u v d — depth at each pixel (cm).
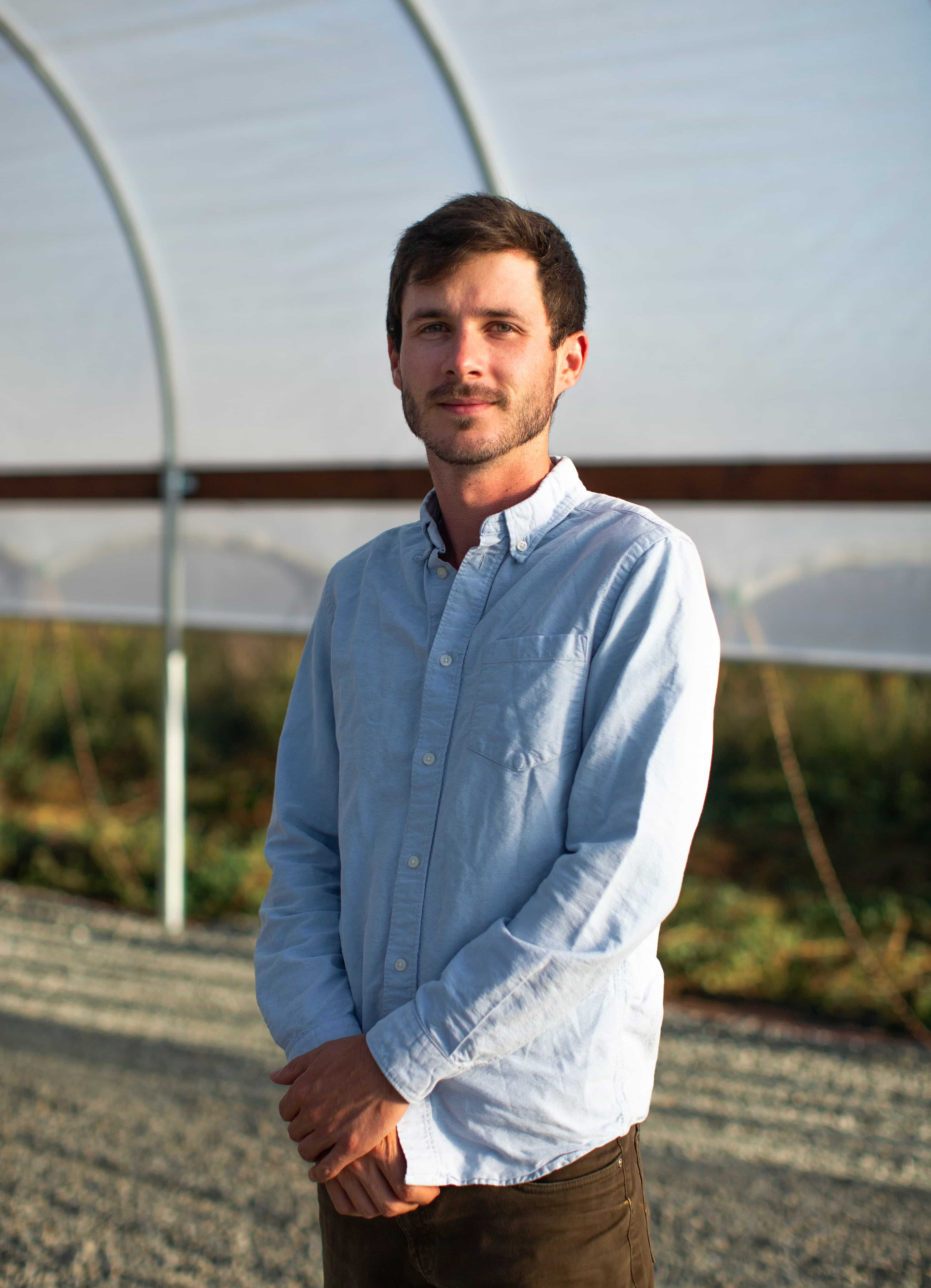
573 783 115
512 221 124
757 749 586
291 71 310
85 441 434
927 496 304
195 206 355
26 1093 298
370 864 127
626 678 113
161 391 403
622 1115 118
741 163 282
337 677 138
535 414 126
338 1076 114
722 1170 259
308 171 335
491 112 300
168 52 317
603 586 117
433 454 129
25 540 477
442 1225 117
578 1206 116
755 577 347
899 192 271
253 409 395
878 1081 307
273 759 639
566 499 130
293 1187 254
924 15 238
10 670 720
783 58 258
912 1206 244
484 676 120
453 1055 109
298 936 134
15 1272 221
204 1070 314
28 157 366
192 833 533
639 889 108
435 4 277
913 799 529
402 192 329
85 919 448
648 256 308
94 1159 265
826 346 302
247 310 371
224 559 439
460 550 133
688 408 331
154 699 702
